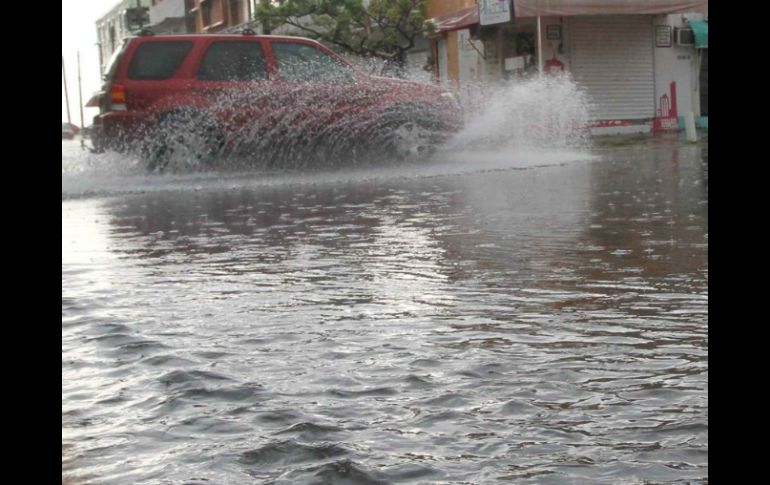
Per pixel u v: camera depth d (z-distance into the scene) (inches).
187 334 151.4
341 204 355.6
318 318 159.9
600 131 989.8
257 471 92.6
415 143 579.2
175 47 527.5
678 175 437.1
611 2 886.4
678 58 1023.0
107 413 112.0
